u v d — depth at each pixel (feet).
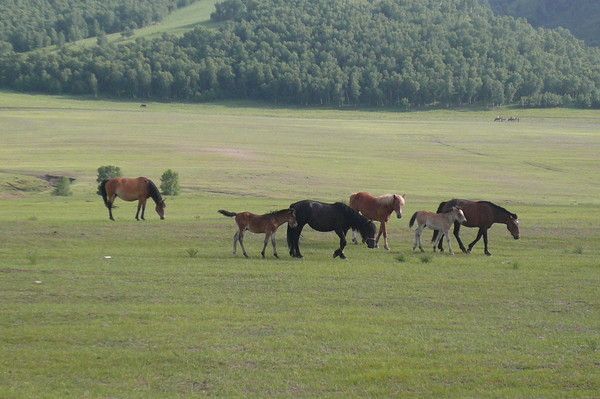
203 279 75.77
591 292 73.00
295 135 385.09
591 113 634.43
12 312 61.11
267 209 144.15
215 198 170.60
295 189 196.24
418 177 232.32
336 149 317.83
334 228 91.15
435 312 64.44
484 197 187.93
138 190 119.44
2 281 72.74
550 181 230.48
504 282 76.84
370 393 45.44
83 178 208.95
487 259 91.97
